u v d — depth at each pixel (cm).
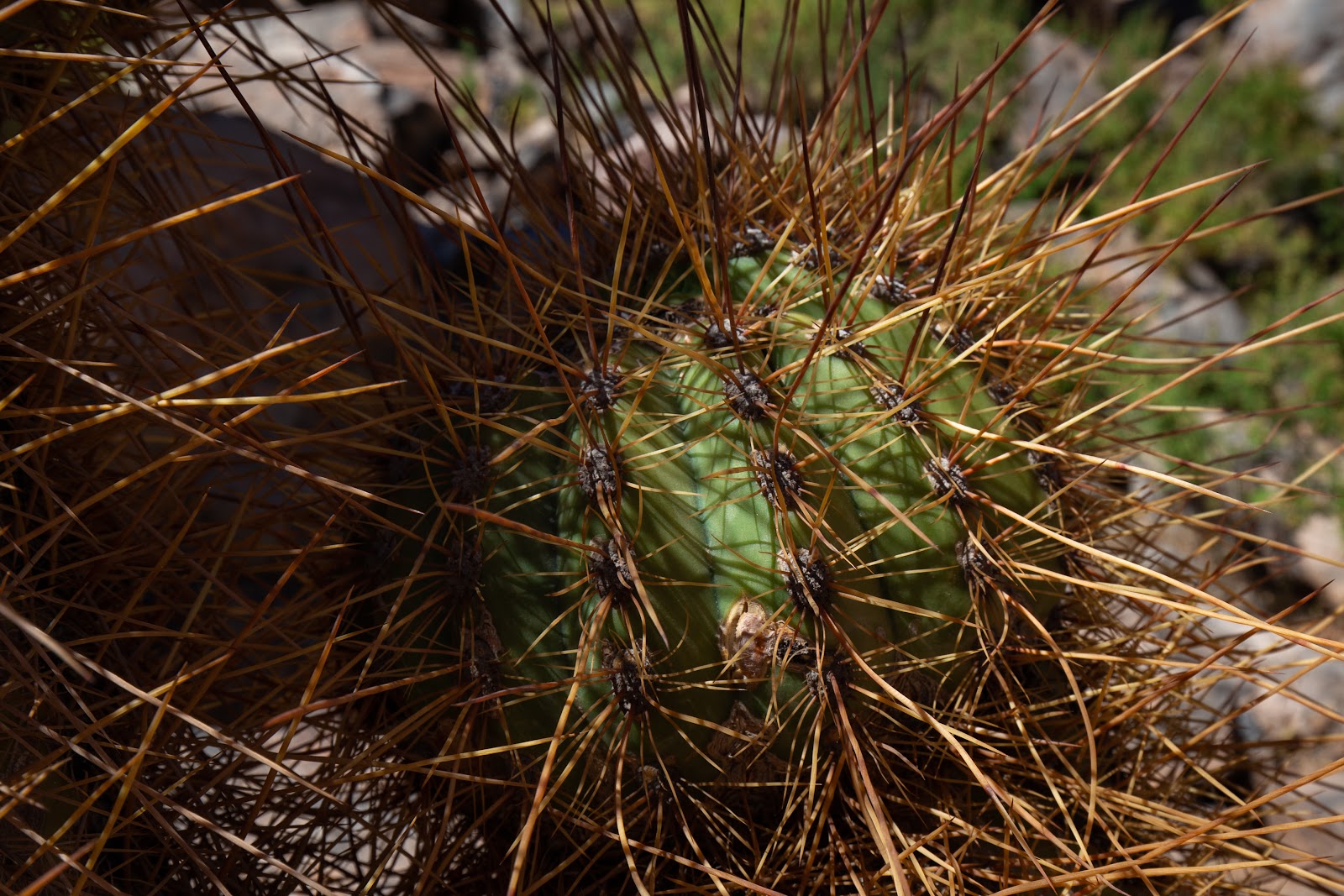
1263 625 39
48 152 45
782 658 40
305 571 44
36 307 42
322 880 43
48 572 39
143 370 44
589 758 40
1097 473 48
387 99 128
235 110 98
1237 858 47
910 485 41
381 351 60
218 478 48
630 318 44
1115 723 43
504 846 43
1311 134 159
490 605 41
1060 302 46
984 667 42
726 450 41
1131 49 167
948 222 48
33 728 38
